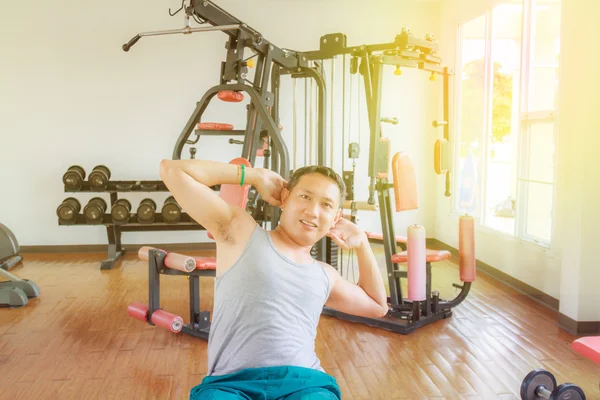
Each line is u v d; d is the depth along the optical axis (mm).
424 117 6215
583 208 3369
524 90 4406
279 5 5926
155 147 5910
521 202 4488
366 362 3023
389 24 6055
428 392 2658
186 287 4605
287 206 1298
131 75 5812
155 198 5938
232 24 3031
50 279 4816
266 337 1213
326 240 4066
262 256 1232
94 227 5953
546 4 4418
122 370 2898
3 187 5793
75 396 2586
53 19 5676
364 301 1434
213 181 1260
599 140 3326
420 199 6328
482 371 2910
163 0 5742
